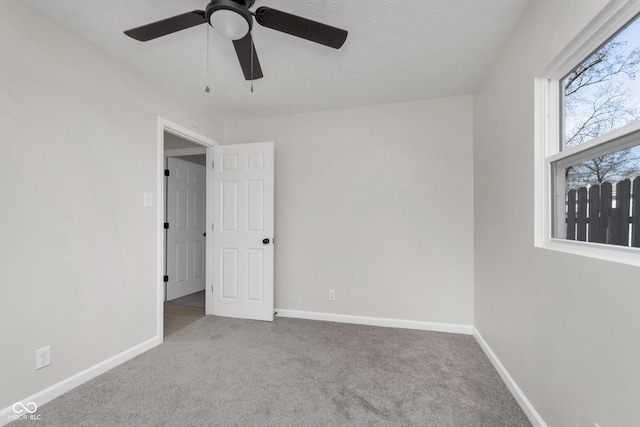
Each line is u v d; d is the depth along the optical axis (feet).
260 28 5.76
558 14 4.23
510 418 5.11
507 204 6.11
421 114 9.28
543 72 4.73
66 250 5.80
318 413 5.23
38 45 5.34
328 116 10.11
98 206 6.44
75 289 5.96
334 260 10.02
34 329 5.28
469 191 8.90
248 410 5.29
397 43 6.26
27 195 5.19
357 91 8.64
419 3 5.09
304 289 10.29
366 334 8.80
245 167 10.23
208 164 10.62
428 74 7.63
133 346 7.29
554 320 4.39
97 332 6.41
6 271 4.91
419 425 4.94
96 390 5.85
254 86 8.31
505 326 6.23
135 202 7.38
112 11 5.30
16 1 5.02
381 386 6.06
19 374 5.07
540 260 4.76
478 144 8.26
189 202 13.85
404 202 9.41
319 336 8.64
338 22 5.58
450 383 6.17
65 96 5.79
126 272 7.12
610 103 3.66
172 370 6.65
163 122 8.27
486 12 5.32
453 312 9.02
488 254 7.37
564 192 4.55
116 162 6.88
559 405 4.25
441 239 9.12
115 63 6.86
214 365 6.89
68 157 5.84
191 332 8.92
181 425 4.91
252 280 10.15
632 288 3.00
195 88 8.43
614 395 3.22
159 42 6.27
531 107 5.03
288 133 10.52
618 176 3.44
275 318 10.21
